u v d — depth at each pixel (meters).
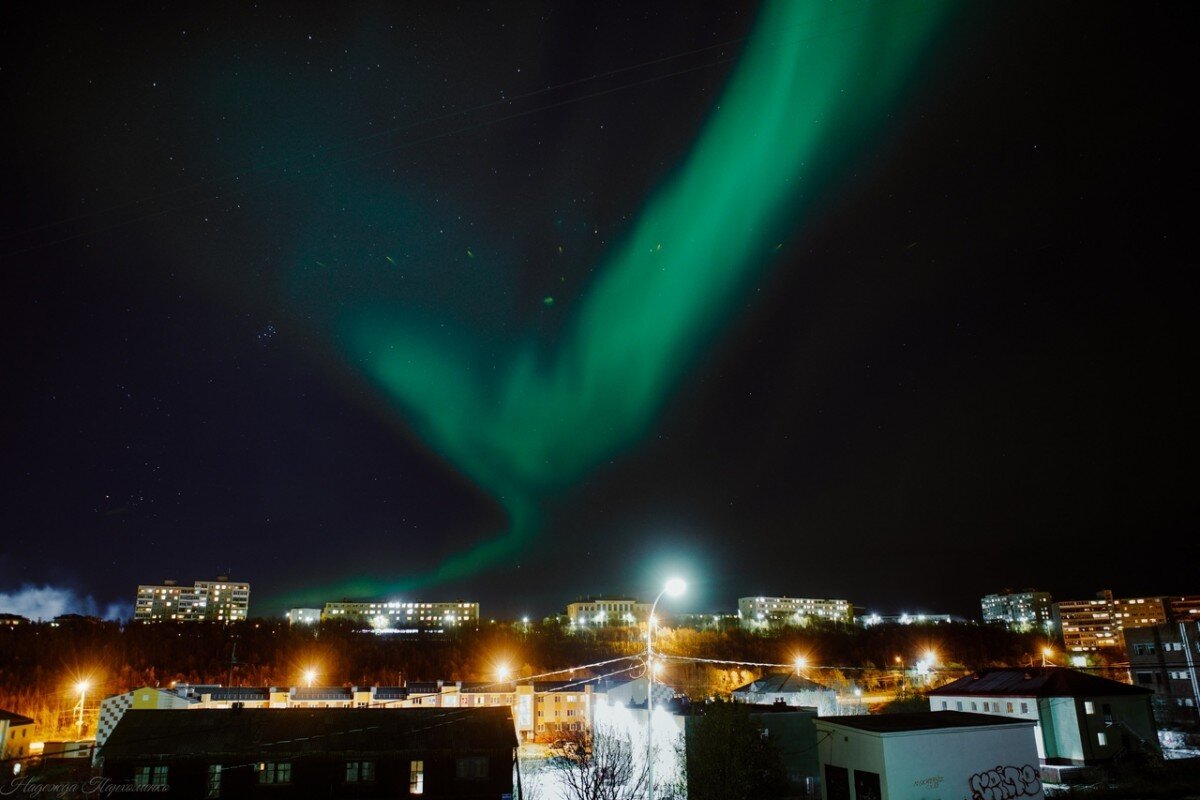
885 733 33.59
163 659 104.88
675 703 56.34
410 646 127.38
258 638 120.81
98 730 66.25
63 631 109.00
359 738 39.59
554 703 86.25
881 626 169.00
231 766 37.44
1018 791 34.12
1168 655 72.31
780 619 189.88
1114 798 39.59
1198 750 57.06
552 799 42.62
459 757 39.53
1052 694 55.44
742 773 39.47
